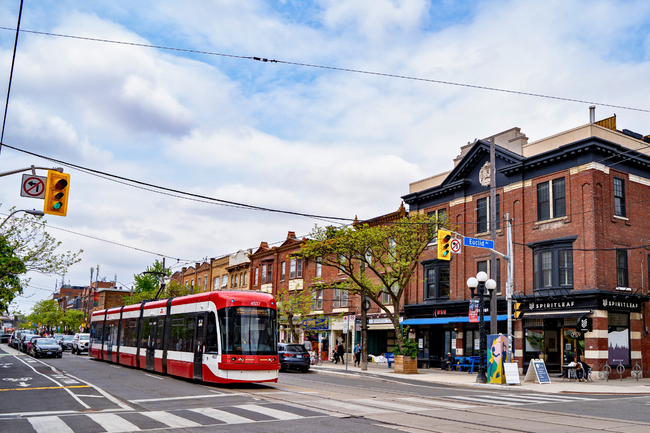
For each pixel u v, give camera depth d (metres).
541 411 14.75
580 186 29.22
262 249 57.81
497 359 24.05
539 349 30.58
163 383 20.98
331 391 19.39
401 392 19.92
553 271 29.77
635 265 30.02
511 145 34.12
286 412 13.54
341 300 43.94
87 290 118.62
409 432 10.94
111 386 19.78
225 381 18.83
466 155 36.25
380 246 31.92
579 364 26.78
